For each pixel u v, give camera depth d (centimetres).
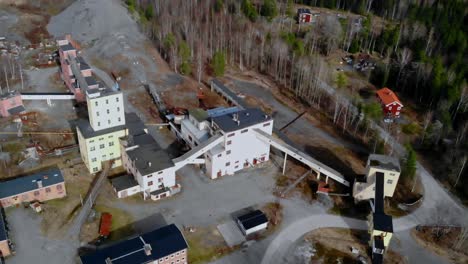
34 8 18050
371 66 14062
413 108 12019
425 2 17125
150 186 8238
